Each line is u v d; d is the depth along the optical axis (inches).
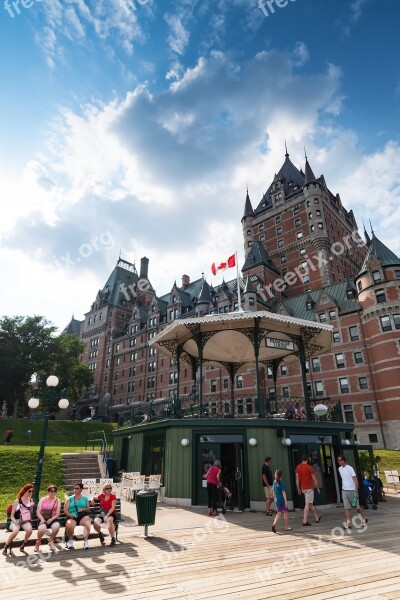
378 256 1622.8
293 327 682.8
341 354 1630.2
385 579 231.9
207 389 2007.9
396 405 1392.7
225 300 2186.3
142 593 211.6
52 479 709.9
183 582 229.3
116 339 3004.4
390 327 1491.1
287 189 2795.3
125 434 812.0
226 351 821.2
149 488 571.5
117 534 351.3
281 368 1800.0
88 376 2588.6
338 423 632.4
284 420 562.9
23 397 2160.4
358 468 593.3
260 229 2783.0
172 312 2581.2
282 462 540.1
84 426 1690.5
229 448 663.1
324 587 218.7
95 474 764.0
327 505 565.6
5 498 589.0
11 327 2175.2
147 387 2503.7
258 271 2346.2
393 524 413.1
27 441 1405.0
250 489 523.2
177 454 567.2
